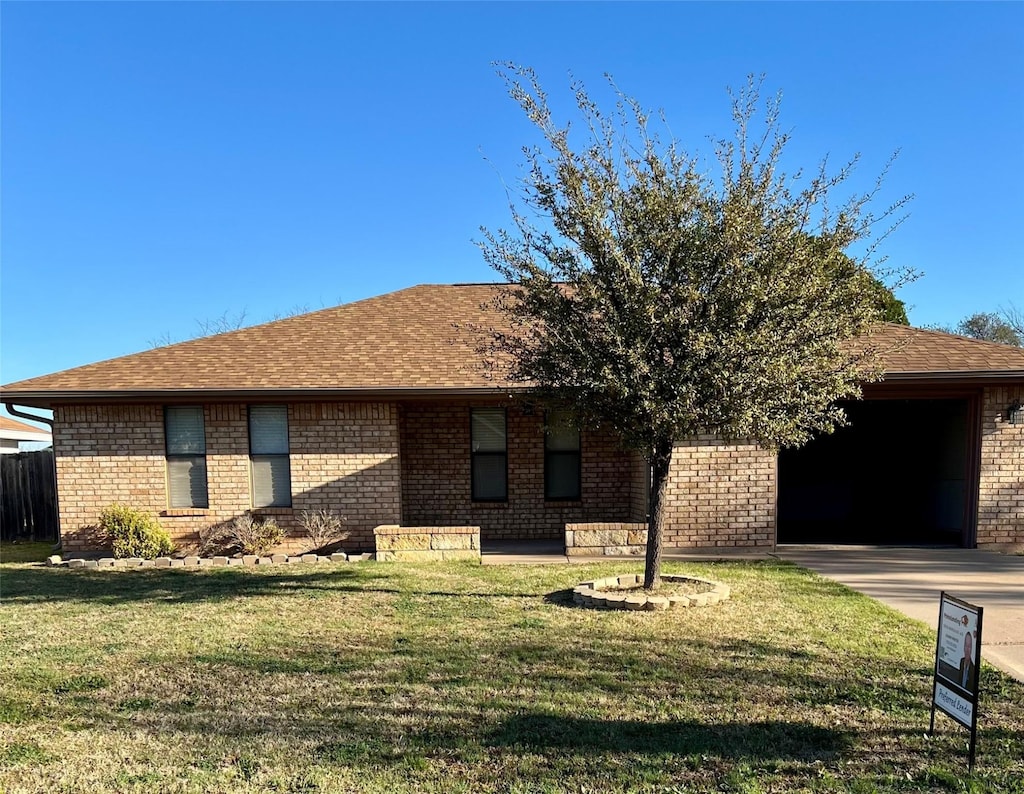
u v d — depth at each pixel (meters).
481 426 11.88
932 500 12.94
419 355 11.37
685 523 10.13
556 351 6.35
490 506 11.82
